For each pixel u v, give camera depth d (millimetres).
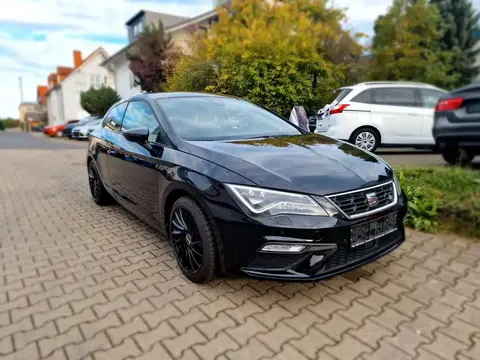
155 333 2168
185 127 3223
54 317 2352
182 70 11062
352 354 1966
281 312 2359
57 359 1961
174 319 2303
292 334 2139
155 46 16781
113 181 4215
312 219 2211
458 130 4879
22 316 2371
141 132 3139
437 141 5262
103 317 2342
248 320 2279
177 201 2793
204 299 2529
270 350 2004
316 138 3363
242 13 15734
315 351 1991
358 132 7789
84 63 39469
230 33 13953
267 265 2287
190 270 2750
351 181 2412
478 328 2174
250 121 3637
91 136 5059
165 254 3314
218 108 3705
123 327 2230
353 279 2771
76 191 6094
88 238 3768
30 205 5199
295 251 2217
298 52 9984
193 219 2629
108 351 2018
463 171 4523
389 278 2775
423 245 3328
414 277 2781
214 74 10281
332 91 10188
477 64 24016
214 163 2559
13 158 11586
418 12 18859
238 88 9562
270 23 15008
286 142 3068
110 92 25656
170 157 2920
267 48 9594
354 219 2320
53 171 8461
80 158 11016
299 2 17031
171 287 2703
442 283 2688
